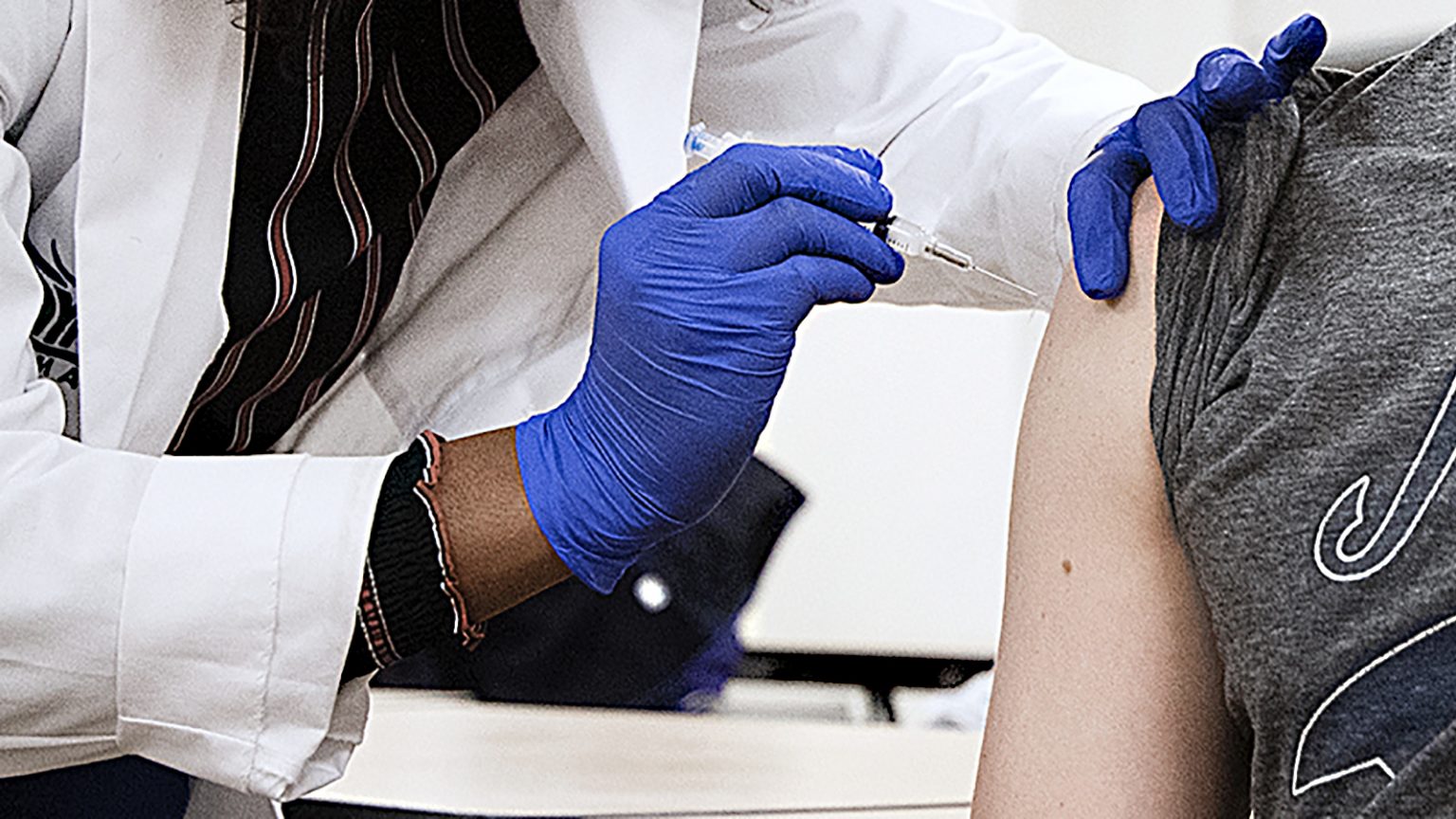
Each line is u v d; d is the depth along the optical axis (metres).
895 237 1.19
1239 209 0.80
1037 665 0.86
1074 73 1.41
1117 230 0.87
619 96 1.19
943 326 2.91
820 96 1.47
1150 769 0.81
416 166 1.26
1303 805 0.69
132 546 0.97
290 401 1.35
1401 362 0.70
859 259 1.08
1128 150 0.93
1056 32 2.65
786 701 2.85
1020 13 2.65
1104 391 0.85
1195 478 0.76
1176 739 0.81
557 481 1.03
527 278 1.41
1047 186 1.32
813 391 2.95
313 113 1.17
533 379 1.45
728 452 1.05
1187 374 0.79
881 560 2.96
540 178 1.38
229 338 1.23
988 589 2.94
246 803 1.40
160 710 1.00
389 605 1.00
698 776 1.85
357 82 1.18
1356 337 0.72
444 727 1.98
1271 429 0.72
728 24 1.47
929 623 2.96
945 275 1.47
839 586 2.96
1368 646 0.67
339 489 1.01
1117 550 0.83
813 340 2.95
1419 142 0.76
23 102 1.11
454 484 1.03
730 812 1.72
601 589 1.08
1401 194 0.75
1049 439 0.88
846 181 1.11
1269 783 0.72
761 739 2.04
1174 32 2.59
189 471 1.02
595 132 1.23
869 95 1.46
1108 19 2.63
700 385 1.03
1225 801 0.82
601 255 1.08
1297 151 0.80
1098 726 0.83
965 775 1.91
